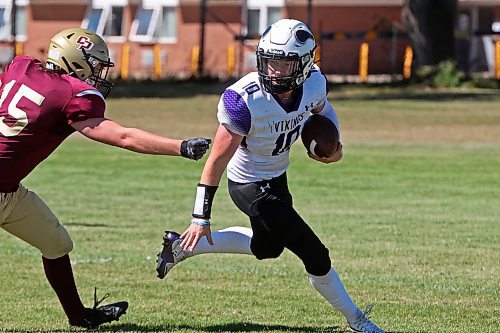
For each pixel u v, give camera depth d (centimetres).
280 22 1347
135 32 10062
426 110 6178
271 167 1428
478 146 4722
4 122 1301
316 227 2558
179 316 1595
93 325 1502
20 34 10400
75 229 2494
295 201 3062
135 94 7112
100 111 1294
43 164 3938
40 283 1848
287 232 1405
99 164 3981
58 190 3247
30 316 1575
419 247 2281
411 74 8088
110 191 3244
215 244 1505
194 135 4881
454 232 2500
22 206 1385
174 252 1505
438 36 7969
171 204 2977
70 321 1502
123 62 8794
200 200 1352
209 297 1744
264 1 9719
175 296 1747
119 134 1265
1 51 8444
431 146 4709
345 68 9531
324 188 3378
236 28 9719
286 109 1366
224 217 2742
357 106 6391
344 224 2614
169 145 1241
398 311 1642
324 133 1446
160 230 2503
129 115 5803
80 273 1944
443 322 1569
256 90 1345
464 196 3219
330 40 9494
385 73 9450
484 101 6719
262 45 1327
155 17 10019
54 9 10294
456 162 4141
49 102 1291
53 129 1307
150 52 9950
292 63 1320
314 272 1427
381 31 8456
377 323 1555
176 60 9925
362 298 1745
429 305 1694
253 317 1594
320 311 1647
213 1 9762
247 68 9406
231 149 1352
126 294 1762
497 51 8281
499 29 9594
